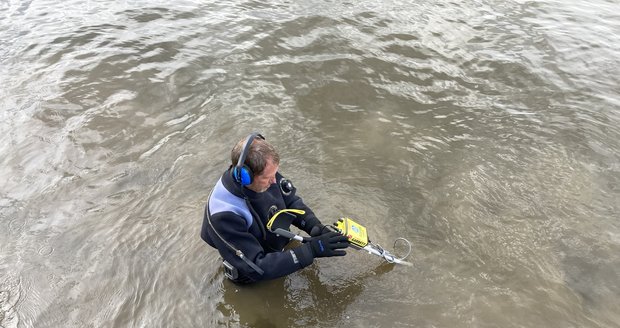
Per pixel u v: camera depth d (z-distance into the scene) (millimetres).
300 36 6270
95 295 3102
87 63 5773
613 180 4059
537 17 6762
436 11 6887
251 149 2449
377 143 4551
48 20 6805
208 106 5066
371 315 2959
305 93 5266
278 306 3023
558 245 3453
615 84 5359
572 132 4625
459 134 4664
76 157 4352
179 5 7172
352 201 3867
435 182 4078
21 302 3064
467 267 3283
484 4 7109
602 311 2979
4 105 5035
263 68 5676
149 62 5809
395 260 3135
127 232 3568
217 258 3336
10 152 4395
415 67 5672
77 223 3662
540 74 5504
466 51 5949
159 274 3234
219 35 6344
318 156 4375
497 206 3809
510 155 4363
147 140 4574
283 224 2826
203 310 3004
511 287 3135
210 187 4020
